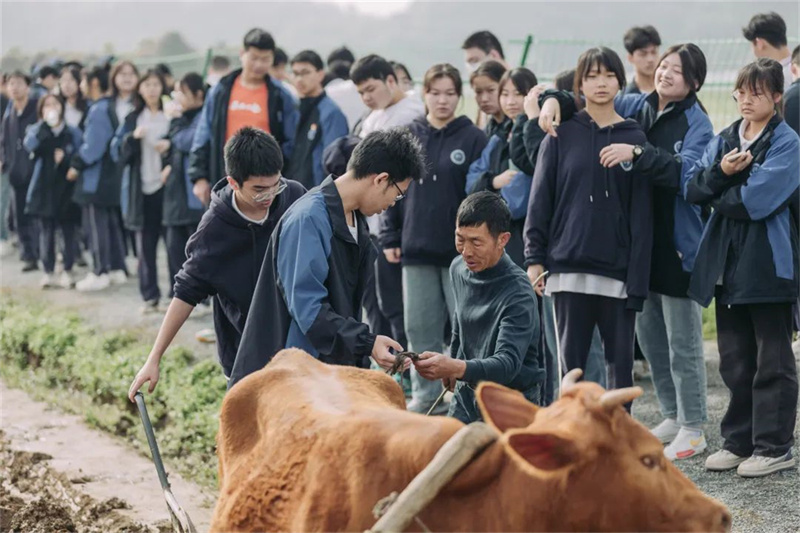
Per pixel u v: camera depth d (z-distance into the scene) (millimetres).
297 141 9000
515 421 3152
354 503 3367
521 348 4551
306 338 4641
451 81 7375
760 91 5730
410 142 4672
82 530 6238
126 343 10000
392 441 3381
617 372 6211
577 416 3039
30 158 12758
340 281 4629
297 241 4547
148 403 8234
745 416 6098
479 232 4578
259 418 3996
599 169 6148
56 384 9461
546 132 6438
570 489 3037
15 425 8281
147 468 7250
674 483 3072
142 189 11062
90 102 13477
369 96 8023
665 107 6426
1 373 9930
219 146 9188
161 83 11234
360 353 4461
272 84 9219
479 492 3213
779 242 5770
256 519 3688
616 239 6121
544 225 6336
